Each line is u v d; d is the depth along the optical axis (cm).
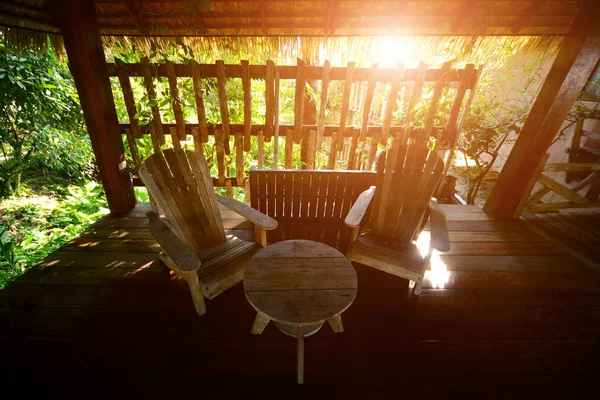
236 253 188
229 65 268
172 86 273
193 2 225
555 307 196
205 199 201
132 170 411
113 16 242
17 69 370
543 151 274
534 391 144
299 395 140
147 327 172
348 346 164
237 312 184
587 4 214
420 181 210
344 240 260
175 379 145
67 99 455
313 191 253
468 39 271
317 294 143
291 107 465
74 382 142
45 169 520
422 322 181
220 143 302
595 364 158
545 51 285
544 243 269
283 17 246
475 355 162
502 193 304
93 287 199
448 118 307
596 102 396
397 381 147
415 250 202
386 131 304
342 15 243
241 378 146
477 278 221
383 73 277
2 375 144
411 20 247
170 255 151
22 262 326
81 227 395
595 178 298
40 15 204
